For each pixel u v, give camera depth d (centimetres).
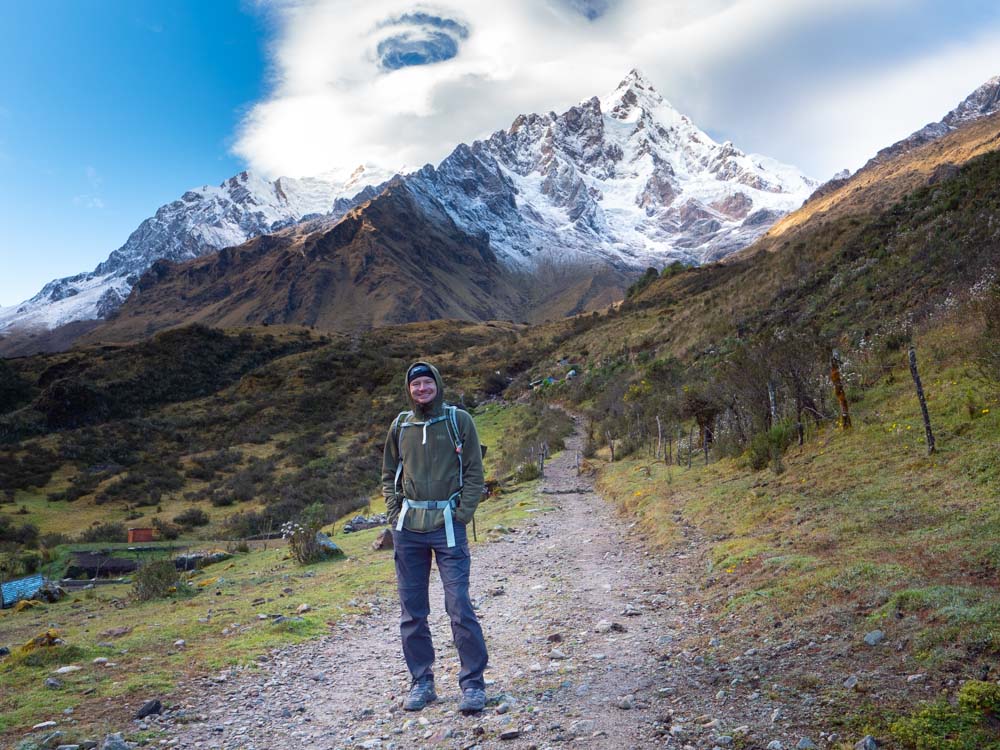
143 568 1317
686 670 445
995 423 908
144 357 12512
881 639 413
